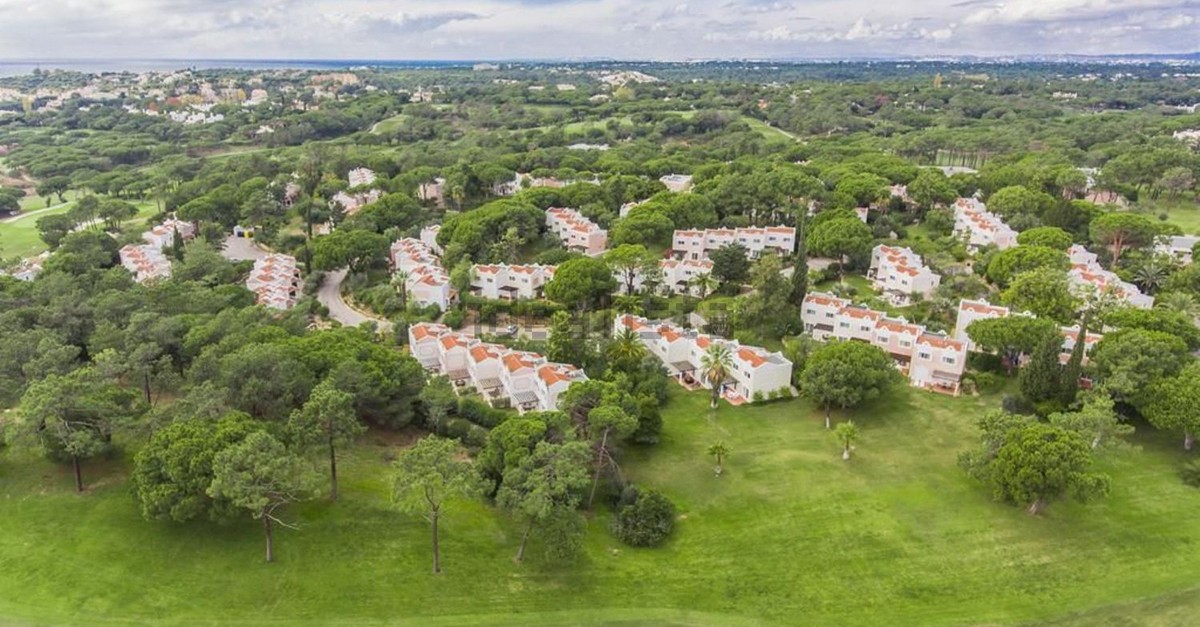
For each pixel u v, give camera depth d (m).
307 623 68.44
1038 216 193.00
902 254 165.62
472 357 121.31
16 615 67.62
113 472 87.12
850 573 77.19
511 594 73.31
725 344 124.44
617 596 73.88
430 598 72.12
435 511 73.12
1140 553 78.62
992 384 116.31
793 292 142.12
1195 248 161.00
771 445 103.38
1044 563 77.75
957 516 85.50
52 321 114.12
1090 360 110.62
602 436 91.25
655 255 172.38
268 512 74.75
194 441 77.31
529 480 75.88
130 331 105.25
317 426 83.25
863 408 112.50
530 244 195.88
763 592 74.81
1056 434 83.56
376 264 189.88
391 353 108.25
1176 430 98.88
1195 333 111.25
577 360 120.69
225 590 71.44
